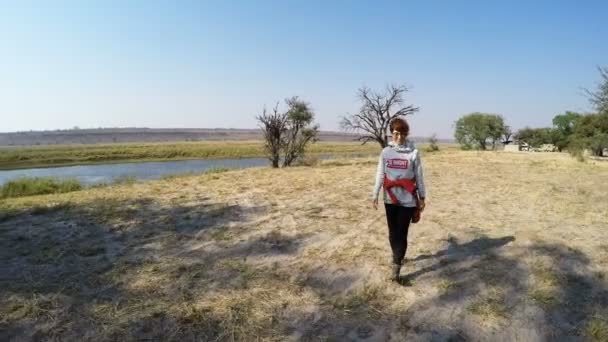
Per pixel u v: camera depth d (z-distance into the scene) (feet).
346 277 14.89
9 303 12.91
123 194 32.50
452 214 24.38
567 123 201.36
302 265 16.12
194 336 11.12
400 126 13.70
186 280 14.70
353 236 19.79
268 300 13.15
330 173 54.13
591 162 77.71
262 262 16.52
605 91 82.53
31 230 21.22
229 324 11.64
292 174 53.01
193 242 19.20
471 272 15.14
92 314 12.21
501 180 42.80
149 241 19.38
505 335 11.18
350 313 12.31
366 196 31.40
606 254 16.92
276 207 26.78
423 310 12.45
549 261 16.08
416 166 13.69
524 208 26.32
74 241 19.38
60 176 110.52
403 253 14.15
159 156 225.76
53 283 14.47
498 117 226.58
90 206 26.96
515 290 13.66
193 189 35.86
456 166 64.18
